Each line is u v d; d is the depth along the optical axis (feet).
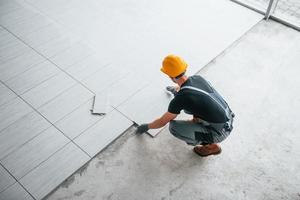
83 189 8.52
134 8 13.93
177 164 9.14
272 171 9.09
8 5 13.64
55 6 13.76
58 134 9.57
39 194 8.31
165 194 8.55
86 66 11.50
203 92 7.59
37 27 12.78
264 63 11.96
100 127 9.81
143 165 9.08
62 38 12.42
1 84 10.77
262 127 10.07
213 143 8.83
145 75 11.37
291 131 10.00
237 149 9.53
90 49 12.10
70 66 11.46
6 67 11.28
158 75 11.40
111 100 10.54
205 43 12.60
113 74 11.32
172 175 8.92
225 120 8.00
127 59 11.86
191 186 8.74
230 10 14.10
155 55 12.05
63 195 8.39
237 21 13.60
